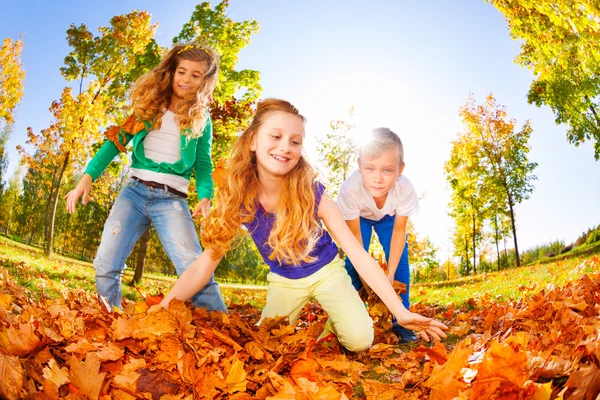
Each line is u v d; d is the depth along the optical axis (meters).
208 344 2.02
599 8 5.93
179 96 3.51
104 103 12.95
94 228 26.36
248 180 2.69
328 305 2.73
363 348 2.71
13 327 1.82
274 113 2.55
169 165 3.32
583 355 1.79
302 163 2.69
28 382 1.58
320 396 1.74
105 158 3.42
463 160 20.70
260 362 2.15
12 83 14.25
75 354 1.83
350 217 3.41
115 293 3.18
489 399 1.60
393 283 3.33
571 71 10.97
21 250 13.18
